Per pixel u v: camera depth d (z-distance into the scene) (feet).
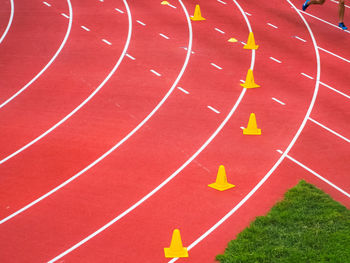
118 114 63.00
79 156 55.06
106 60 76.69
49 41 82.74
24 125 60.95
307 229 43.37
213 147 56.49
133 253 41.39
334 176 51.47
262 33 85.81
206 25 88.48
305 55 78.59
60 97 67.05
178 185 50.19
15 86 69.82
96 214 46.19
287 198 47.67
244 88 68.90
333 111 63.52
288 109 63.98
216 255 40.93
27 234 43.75
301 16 92.89
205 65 75.15
